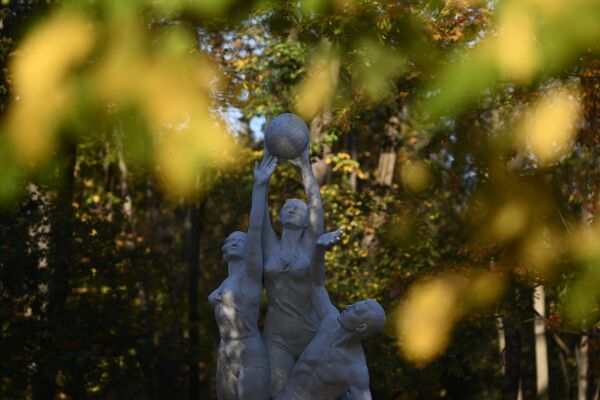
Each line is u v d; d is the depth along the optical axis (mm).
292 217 7789
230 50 14812
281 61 18656
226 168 21859
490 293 14867
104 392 20359
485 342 21562
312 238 7805
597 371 16328
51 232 19656
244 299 7645
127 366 20828
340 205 21109
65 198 19500
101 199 24500
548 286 15086
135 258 21531
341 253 20438
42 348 19125
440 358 18875
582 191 14508
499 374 24688
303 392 7465
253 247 7668
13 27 14703
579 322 16344
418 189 19922
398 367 18734
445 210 19328
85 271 20016
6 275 19094
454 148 14414
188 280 26250
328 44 17500
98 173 26797
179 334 24484
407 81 15656
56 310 19531
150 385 27672
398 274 16031
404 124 24078
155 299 24516
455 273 14961
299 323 7648
